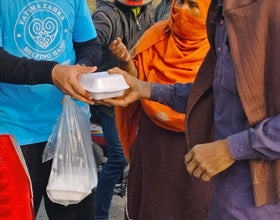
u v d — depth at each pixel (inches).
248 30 70.2
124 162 138.8
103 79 84.0
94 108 136.9
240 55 71.1
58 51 97.1
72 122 98.7
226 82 75.5
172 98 93.0
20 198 86.4
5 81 89.0
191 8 105.2
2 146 83.8
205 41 109.8
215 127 80.4
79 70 89.0
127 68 106.5
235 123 75.7
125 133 115.8
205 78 85.3
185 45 108.7
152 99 94.0
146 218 111.5
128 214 118.5
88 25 103.3
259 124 70.7
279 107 70.9
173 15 107.8
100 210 140.5
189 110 86.7
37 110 96.6
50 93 97.5
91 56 102.5
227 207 77.4
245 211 75.5
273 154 69.8
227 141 72.4
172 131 106.2
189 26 106.3
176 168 106.3
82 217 107.1
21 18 91.0
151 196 109.7
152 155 108.5
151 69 111.0
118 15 130.3
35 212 104.7
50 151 98.5
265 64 70.6
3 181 84.4
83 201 106.4
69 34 98.9
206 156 73.2
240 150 71.4
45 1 92.9
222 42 77.7
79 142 99.5
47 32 94.3
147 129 109.4
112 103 90.4
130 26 133.3
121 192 157.8
